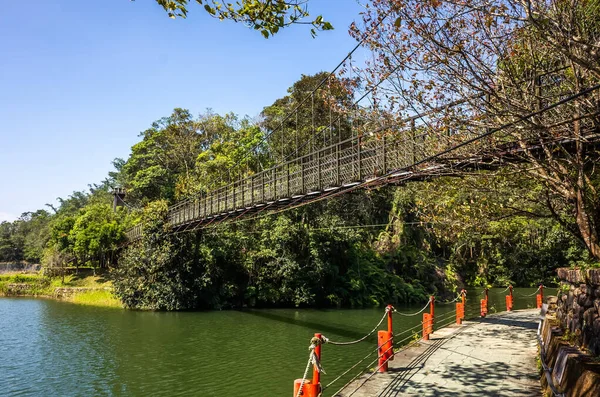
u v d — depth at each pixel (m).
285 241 26.91
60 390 10.35
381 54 6.07
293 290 26.62
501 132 6.33
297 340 15.59
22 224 67.69
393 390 6.02
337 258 29.06
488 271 36.22
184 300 25.12
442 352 8.34
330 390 9.23
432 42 5.45
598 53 4.17
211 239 26.83
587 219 6.17
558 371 5.10
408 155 7.96
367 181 8.95
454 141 6.29
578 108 5.17
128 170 47.16
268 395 9.42
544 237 30.05
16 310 24.94
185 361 12.71
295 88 33.88
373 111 6.89
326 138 29.45
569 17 4.71
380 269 30.31
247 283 27.16
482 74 5.50
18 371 12.01
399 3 5.37
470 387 6.13
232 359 12.80
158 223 26.00
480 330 10.84
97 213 37.09
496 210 8.79
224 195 19.23
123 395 9.91
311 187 11.73
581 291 5.78
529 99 5.57
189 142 46.03
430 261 33.75
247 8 4.50
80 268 38.59
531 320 12.66
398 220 33.03
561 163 6.76
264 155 35.16
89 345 15.16
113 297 28.44
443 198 9.48
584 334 5.32
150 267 25.34
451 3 5.00
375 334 16.59
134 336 16.72
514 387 6.12
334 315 22.69
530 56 5.77
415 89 6.06
